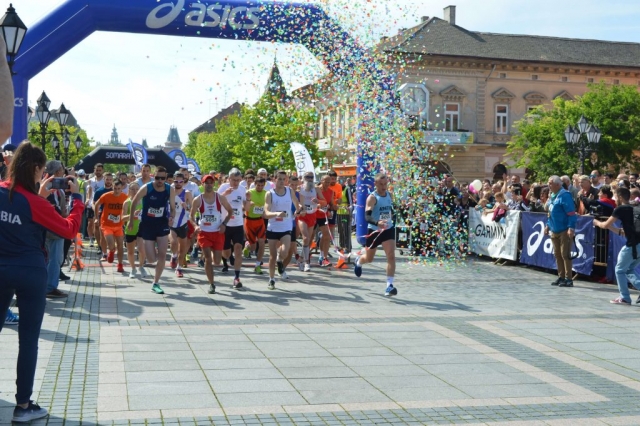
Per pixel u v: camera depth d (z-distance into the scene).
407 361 6.45
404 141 15.52
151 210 10.56
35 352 4.68
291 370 6.03
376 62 15.87
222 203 10.64
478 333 7.82
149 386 5.45
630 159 45.31
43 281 4.72
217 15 15.53
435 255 16.34
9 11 12.55
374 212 10.80
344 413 4.89
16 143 15.52
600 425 4.73
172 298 10.12
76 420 4.62
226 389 5.41
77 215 4.98
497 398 5.32
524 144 46.41
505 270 14.81
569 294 11.24
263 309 9.25
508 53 50.44
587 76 51.94
